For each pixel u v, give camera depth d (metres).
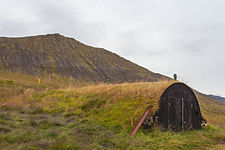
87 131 9.28
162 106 11.12
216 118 19.89
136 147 7.62
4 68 65.44
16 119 10.49
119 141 7.98
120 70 113.56
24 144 6.80
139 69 133.25
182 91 12.34
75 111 13.38
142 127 10.21
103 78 88.06
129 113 11.24
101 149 6.98
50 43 123.38
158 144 8.29
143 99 12.26
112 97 14.14
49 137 7.80
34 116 11.80
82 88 19.19
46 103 15.61
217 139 10.09
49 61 90.81
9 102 15.38
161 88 12.11
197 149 7.97
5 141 7.07
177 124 11.52
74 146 6.79
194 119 12.61
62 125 10.27
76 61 103.88
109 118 11.27
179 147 8.07
